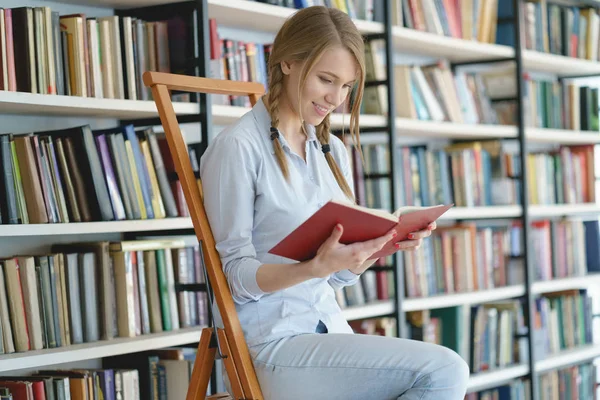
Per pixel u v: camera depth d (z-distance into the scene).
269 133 2.13
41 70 2.70
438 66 4.22
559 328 4.78
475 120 4.36
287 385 1.99
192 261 3.12
